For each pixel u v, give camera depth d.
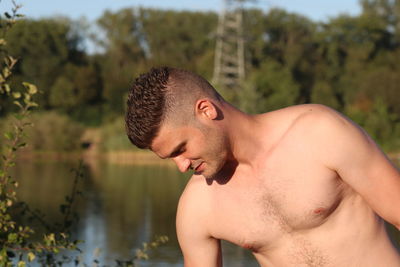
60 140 43.69
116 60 68.81
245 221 2.04
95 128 55.31
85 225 16.41
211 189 2.10
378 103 45.22
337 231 1.96
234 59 57.38
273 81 52.38
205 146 1.86
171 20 72.88
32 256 2.71
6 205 2.79
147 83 1.83
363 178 1.89
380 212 1.92
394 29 66.00
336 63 62.84
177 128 1.82
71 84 61.34
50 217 16.06
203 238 2.16
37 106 2.83
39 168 34.28
